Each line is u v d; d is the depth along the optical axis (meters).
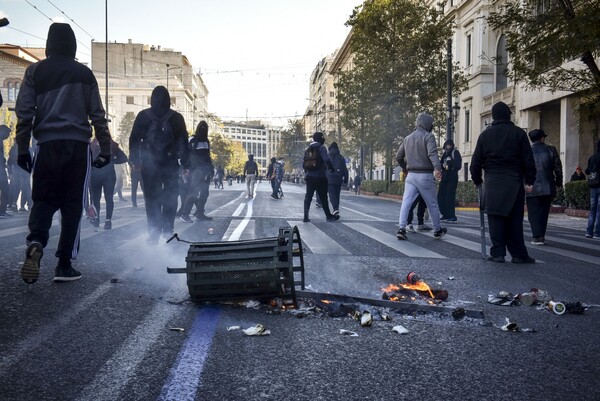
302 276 3.96
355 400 2.26
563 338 3.26
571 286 4.96
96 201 8.69
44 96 4.28
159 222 6.69
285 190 39.41
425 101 33.34
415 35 32.97
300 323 3.42
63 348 2.80
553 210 19.70
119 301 3.82
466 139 39.59
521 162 6.44
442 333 3.29
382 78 33.09
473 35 37.97
